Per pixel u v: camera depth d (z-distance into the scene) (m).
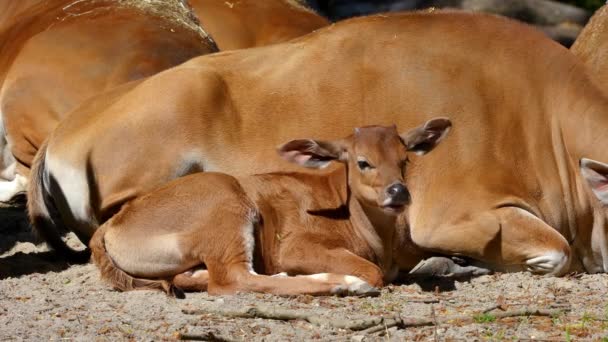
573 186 13.68
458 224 13.26
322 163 12.47
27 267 13.98
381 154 12.04
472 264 13.55
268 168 13.67
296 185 12.81
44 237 14.41
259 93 13.90
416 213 13.39
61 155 14.05
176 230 12.16
